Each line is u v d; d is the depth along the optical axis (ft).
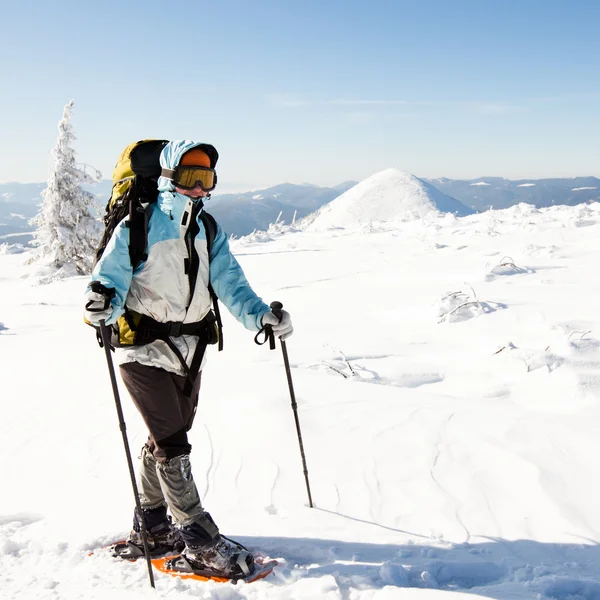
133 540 10.27
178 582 9.13
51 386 20.02
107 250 9.39
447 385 18.07
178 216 9.52
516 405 15.81
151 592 8.88
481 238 48.65
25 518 11.72
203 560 9.36
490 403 15.71
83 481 12.91
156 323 9.65
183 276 9.65
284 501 11.48
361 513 10.93
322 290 35.35
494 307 24.77
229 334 26.43
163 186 9.48
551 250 37.50
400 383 18.52
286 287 38.19
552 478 11.59
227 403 16.58
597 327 20.75
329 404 15.99
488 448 12.91
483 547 9.67
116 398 9.41
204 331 10.07
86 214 79.82
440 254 43.47
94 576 9.53
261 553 9.77
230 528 10.68
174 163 9.36
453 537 10.04
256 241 75.82
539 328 21.57
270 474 12.51
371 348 21.75
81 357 24.39
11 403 18.40
